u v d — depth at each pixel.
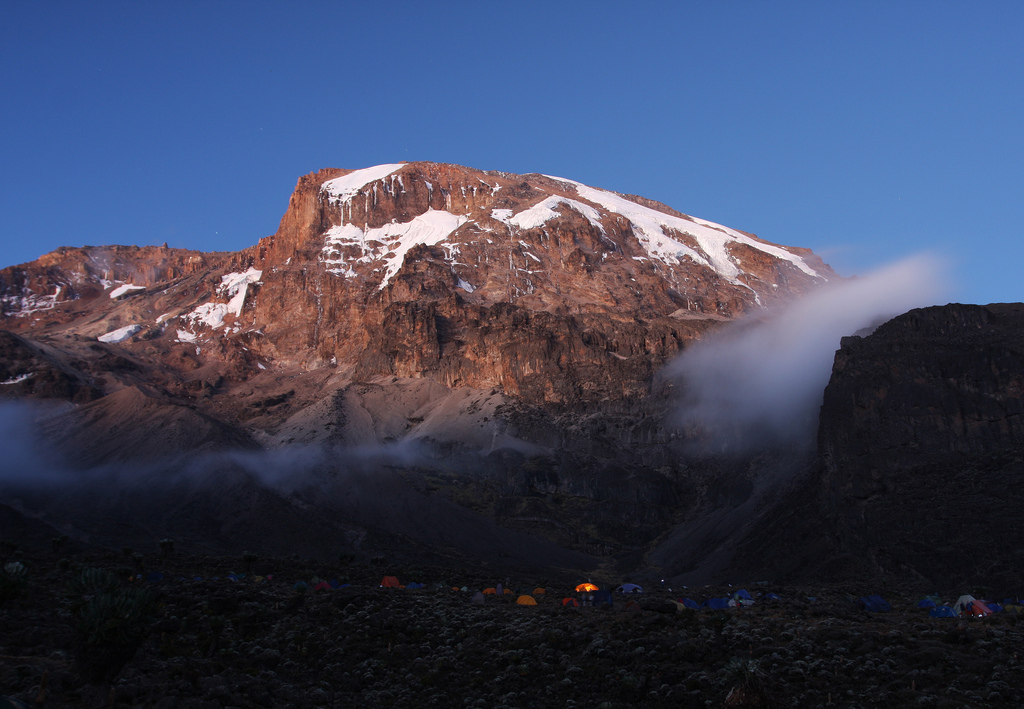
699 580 148.25
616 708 62.81
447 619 86.88
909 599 107.50
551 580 153.25
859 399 153.75
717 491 193.00
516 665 72.69
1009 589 108.94
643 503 199.88
